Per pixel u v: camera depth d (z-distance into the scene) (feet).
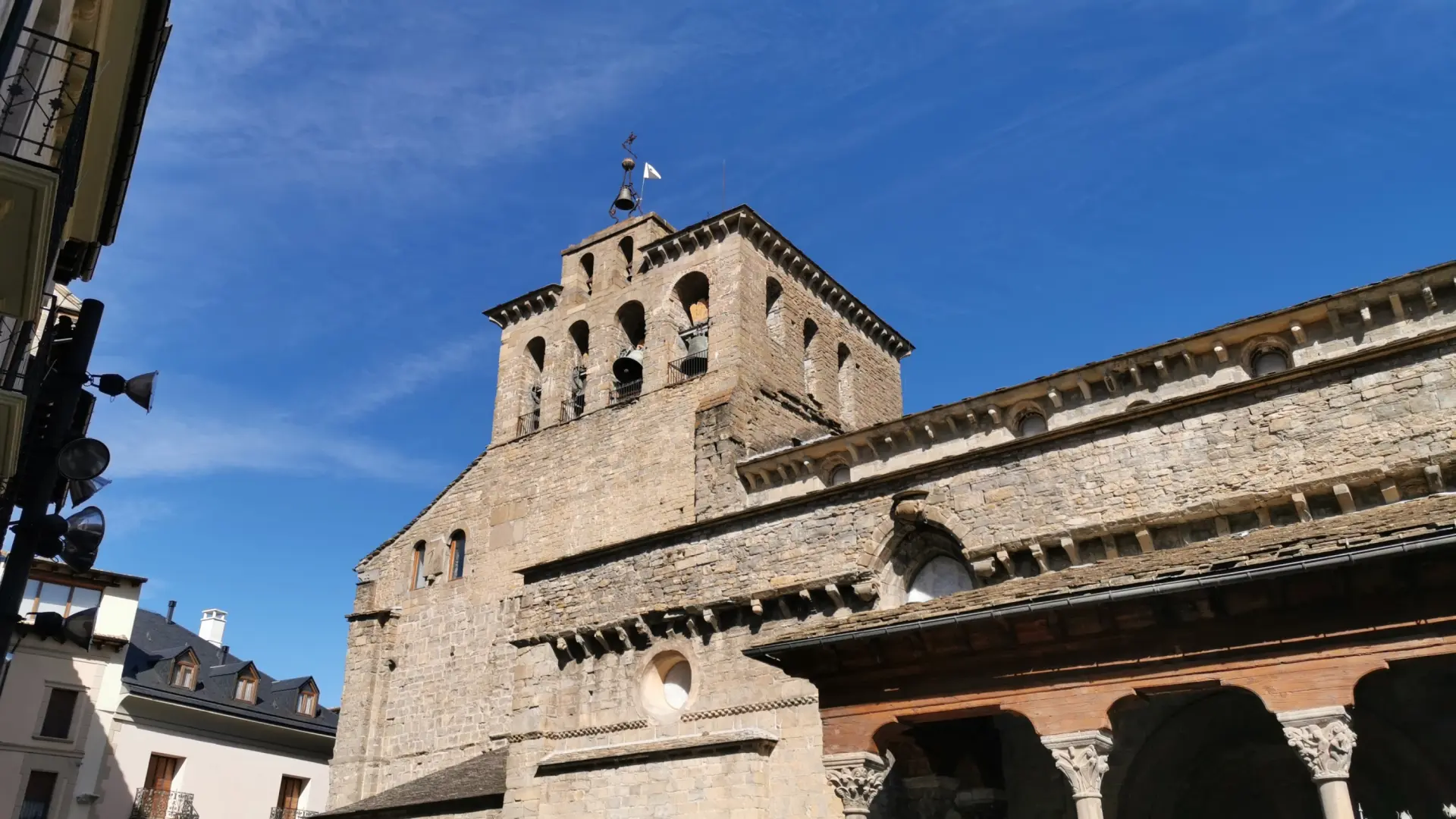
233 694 170.19
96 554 45.47
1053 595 50.62
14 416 46.19
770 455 111.96
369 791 133.08
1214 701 57.72
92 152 60.39
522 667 86.63
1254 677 46.42
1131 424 66.64
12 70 48.29
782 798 68.95
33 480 43.91
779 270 140.36
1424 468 55.98
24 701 140.36
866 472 105.91
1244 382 63.57
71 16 54.60
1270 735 56.75
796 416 131.95
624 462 131.23
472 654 132.98
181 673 164.04
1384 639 44.21
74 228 65.72
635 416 133.18
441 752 129.39
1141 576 49.47
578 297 151.53
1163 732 58.65
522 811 80.89
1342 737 43.52
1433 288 78.54
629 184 163.02
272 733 170.19
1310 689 45.01
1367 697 53.36
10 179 40.81
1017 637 52.34
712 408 121.70
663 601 80.18
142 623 184.03
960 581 69.97
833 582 71.41
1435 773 50.90
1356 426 59.98
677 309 139.54
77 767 142.61
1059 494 67.05
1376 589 44.52
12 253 44.11
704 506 116.67
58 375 45.44
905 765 63.77
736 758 70.54
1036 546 65.41
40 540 43.96
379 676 140.77
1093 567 58.03
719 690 74.79
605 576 84.74
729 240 136.15
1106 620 50.01
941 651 54.70
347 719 138.92
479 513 143.33
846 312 150.92
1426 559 42.91
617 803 75.66
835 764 56.13
